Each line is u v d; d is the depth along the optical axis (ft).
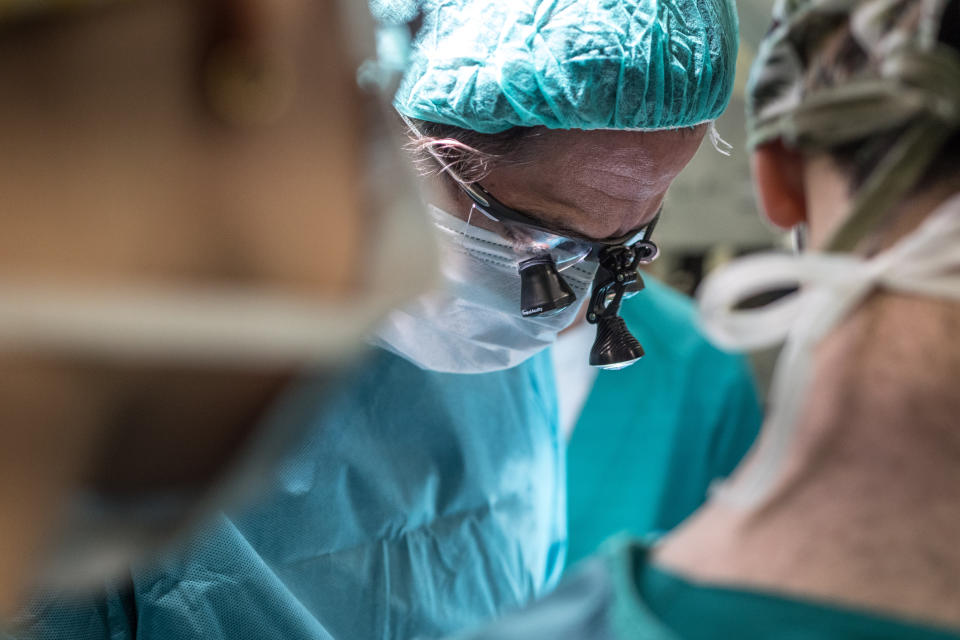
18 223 1.26
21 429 1.37
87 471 1.46
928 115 1.73
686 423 5.95
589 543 5.82
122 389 1.39
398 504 4.81
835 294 1.81
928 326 1.76
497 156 3.93
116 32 1.26
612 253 4.18
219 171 1.33
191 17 1.28
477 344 4.56
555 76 3.73
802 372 1.84
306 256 1.40
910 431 1.74
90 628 3.79
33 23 1.22
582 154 3.93
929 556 1.67
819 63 1.87
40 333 1.30
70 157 1.26
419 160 3.97
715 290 1.86
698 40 3.84
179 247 1.32
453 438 4.96
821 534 1.74
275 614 4.19
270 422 1.57
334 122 1.42
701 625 1.75
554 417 5.54
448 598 4.94
